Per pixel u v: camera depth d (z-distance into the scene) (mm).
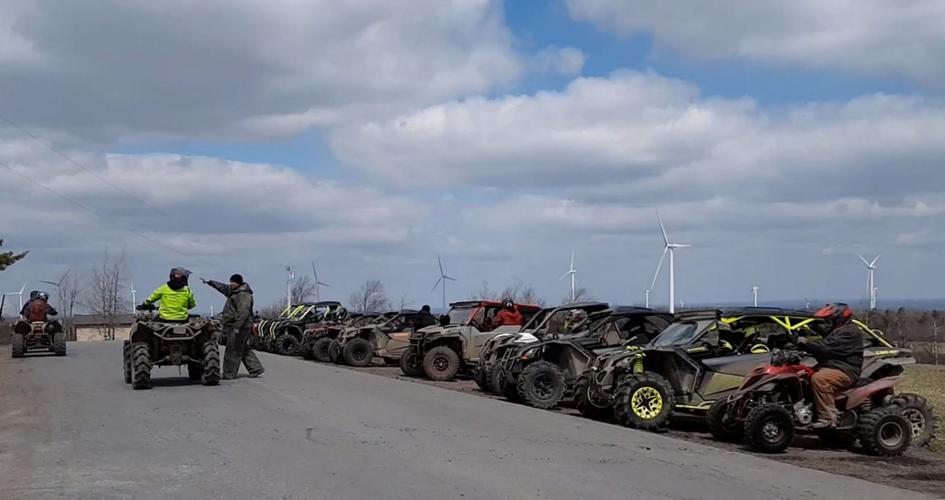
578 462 9328
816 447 11898
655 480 8484
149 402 13758
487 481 8141
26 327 26922
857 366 11414
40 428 11250
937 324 34156
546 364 15070
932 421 11836
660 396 12695
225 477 8164
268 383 16906
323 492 7586
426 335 21109
